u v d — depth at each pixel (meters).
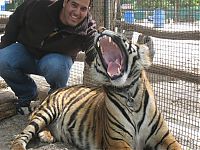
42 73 2.75
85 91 2.37
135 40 2.10
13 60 2.73
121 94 1.97
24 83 2.85
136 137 2.02
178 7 2.99
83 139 2.20
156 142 2.02
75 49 2.67
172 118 2.69
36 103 2.99
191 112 2.76
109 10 2.89
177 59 3.30
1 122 2.72
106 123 2.03
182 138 2.45
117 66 1.93
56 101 2.39
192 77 2.84
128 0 3.04
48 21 2.55
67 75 2.74
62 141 2.33
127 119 1.99
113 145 1.99
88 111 2.23
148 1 3.04
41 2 2.60
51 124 2.39
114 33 1.94
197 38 2.98
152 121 2.00
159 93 2.95
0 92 2.96
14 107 2.84
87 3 2.43
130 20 3.04
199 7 2.94
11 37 2.77
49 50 2.67
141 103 1.98
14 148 2.12
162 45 3.36
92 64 2.04
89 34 2.50
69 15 2.46
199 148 2.31
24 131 2.25
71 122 2.27
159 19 3.12
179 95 2.98
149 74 3.01
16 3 5.46
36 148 2.22
